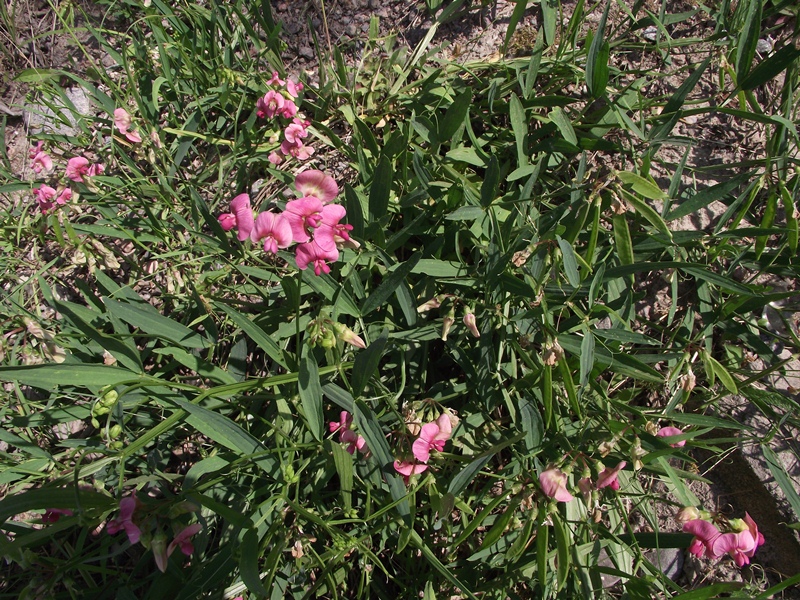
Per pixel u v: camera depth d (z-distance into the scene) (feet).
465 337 1.11
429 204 1.21
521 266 1.03
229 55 1.36
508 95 1.34
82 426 1.28
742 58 1.09
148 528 0.79
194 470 0.89
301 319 1.09
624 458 1.00
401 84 1.38
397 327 1.14
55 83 1.34
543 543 0.84
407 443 0.93
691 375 1.01
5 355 1.15
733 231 1.05
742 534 0.86
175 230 1.31
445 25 1.44
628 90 1.28
